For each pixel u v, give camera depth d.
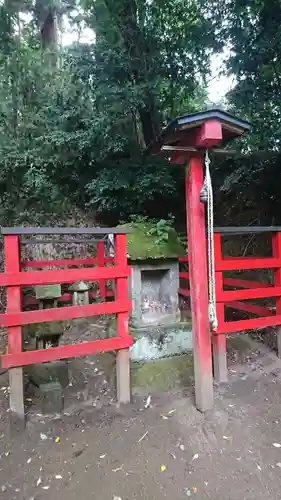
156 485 2.06
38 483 2.08
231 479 2.11
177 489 2.03
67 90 7.21
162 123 7.40
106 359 3.65
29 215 7.68
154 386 3.14
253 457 2.29
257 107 5.29
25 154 7.27
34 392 3.04
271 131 5.47
